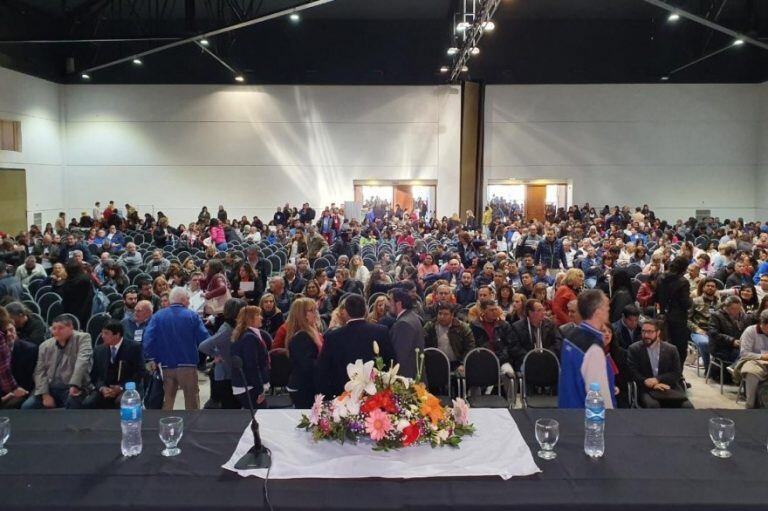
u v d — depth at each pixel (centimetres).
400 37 2195
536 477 251
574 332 351
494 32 2208
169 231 1784
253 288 852
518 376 607
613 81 2222
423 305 770
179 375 561
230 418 319
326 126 2225
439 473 252
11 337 542
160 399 573
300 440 288
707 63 2208
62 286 826
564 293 708
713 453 274
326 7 2050
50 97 2095
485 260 1124
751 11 1256
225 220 2003
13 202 1877
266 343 579
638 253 1180
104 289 938
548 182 2262
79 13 1833
